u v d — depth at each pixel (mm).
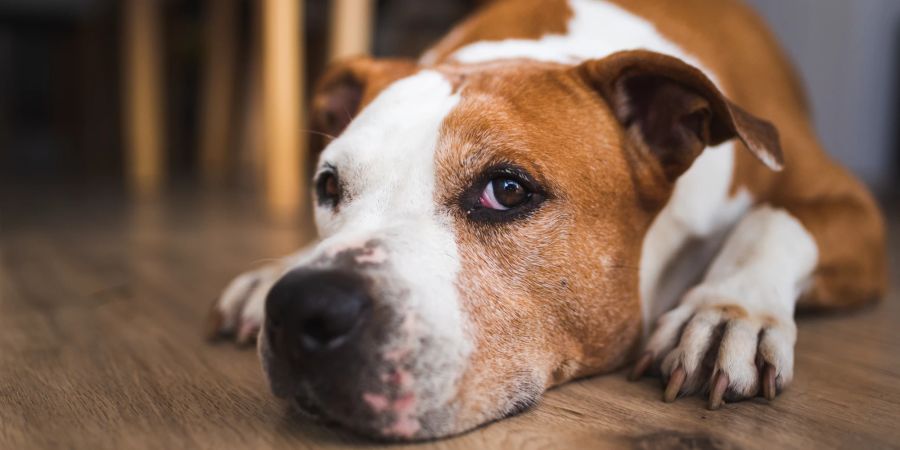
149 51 1600
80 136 2377
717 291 556
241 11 1799
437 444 455
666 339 541
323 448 450
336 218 524
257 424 477
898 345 602
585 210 519
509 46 633
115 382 538
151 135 1627
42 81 2699
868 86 1787
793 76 792
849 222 642
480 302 480
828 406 498
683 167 556
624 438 459
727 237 630
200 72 2107
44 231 1149
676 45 662
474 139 504
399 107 536
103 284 804
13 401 505
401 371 444
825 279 627
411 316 449
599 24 665
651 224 571
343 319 433
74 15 2248
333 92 672
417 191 502
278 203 1204
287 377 447
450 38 733
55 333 644
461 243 490
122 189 1721
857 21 1762
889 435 463
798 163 678
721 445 450
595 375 548
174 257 941
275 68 1166
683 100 544
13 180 1898
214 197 1580
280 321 442
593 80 544
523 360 493
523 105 523
